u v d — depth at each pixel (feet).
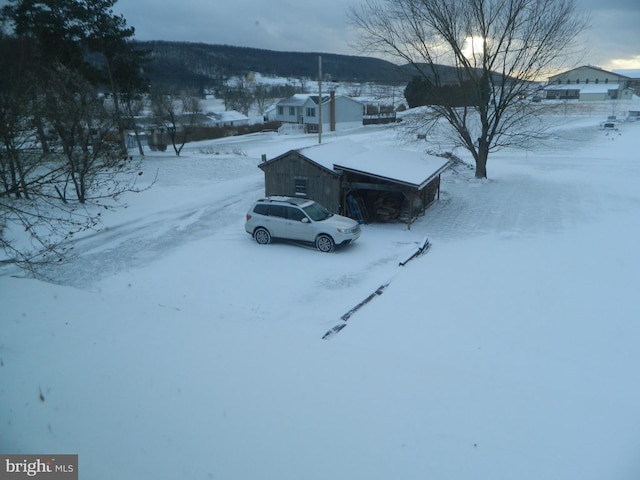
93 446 15.31
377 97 205.87
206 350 23.15
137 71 127.44
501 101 90.89
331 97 224.74
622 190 82.38
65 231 61.82
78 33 108.17
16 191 34.83
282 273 47.21
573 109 246.68
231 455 14.98
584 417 18.53
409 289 43.09
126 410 17.42
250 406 17.89
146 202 78.69
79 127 64.28
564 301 40.04
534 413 18.52
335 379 20.51
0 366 20.58
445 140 147.23
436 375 21.61
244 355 22.75
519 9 84.02
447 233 60.90
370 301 40.52
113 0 116.37
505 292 42.06
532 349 32.30
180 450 15.20
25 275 46.57
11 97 40.09
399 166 67.21
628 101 270.67
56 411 17.22
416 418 17.53
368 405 18.31
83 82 84.79
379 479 13.99
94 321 26.66
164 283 44.65
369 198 69.92
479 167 94.58
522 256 51.39
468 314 37.76
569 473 14.69
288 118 258.37
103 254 53.47
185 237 59.67
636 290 41.98
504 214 68.90
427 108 125.90
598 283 43.70
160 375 20.20
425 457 15.15
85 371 20.36
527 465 14.99
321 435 16.15
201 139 210.18
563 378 28.66
